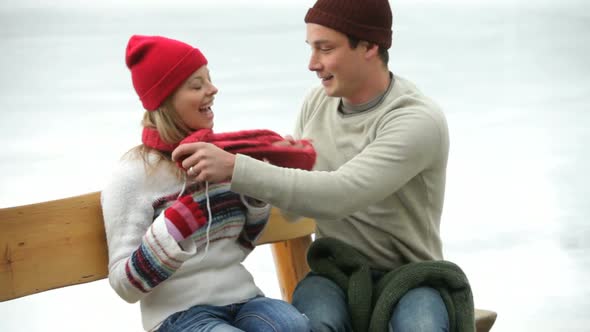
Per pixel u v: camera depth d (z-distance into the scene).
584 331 5.48
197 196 3.24
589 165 8.98
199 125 3.29
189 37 15.76
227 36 15.95
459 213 7.68
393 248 3.64
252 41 15.44
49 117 10.63
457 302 3.42
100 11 18.62
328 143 3.74
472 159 9.25
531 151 9.52
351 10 3.48
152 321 3.18
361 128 3.62
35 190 7.77
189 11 18.69
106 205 3.14
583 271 6.45
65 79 12.84
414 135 3.44
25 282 3.04
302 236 4.07
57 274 3.13
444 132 3.55
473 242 6.99
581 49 15.68
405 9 20.23
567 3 20.88
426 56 14.97
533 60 14.77
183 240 3.13
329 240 3.58
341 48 3.51
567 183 8.44
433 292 3.39
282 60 13.74
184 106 3.24
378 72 3.61
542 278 6.29
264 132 3.38
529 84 12.96
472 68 14.03
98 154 9.02
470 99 11.97
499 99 11.98
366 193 3.35
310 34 3.58
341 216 3.32
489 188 8.32
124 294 3.06
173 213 3.00
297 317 3.14
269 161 3.33
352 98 3.65
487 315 3.86
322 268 3.58
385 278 3.50
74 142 9.47
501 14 19.61
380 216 3.62
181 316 3.13
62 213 3.16
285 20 17.73
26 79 12.82
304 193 3.20
